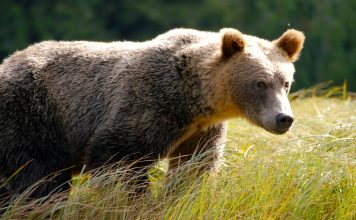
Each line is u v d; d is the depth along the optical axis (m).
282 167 12.93
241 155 14.44
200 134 14.12
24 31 49.81
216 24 49.72
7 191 14.12
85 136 14.14
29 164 13.91
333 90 18.91
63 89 14.18
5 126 13.89
